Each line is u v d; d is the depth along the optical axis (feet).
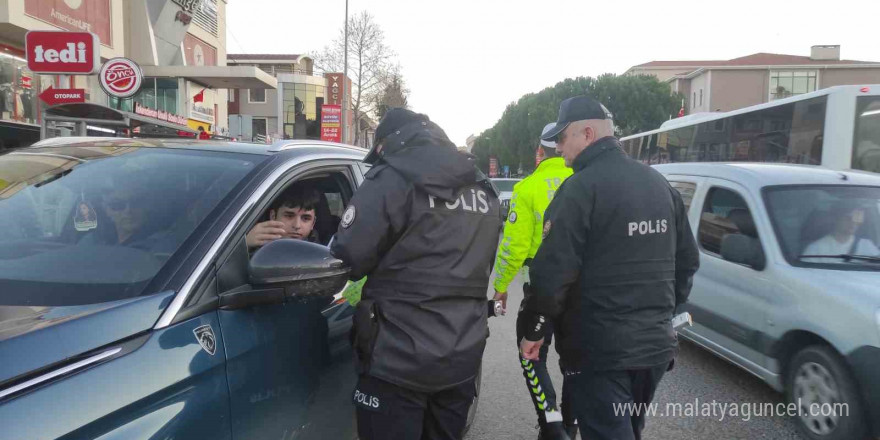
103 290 5.99
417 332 6.93
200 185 7.43
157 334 5.50
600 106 8.55
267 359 6.59
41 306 5.67
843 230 13.34
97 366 4.94
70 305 5.70
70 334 5.00
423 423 7.75
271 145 8.86
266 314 6.81
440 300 7.06
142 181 7.64
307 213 9.60
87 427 4.63
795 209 13.99
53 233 7.16
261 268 6.40
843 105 29.86
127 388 4.98
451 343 6.99
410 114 7.60
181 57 83.56
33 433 4.32
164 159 8.19
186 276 6.04
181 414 5.35
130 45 73.15
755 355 13.79
